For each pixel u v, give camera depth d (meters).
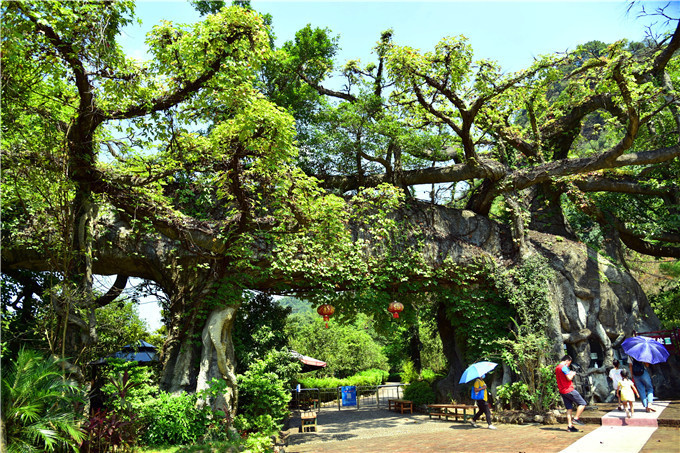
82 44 8.30
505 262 16.02
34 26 7.91
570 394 10.21
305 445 11.09
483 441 9.72
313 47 17.78
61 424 6.90
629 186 17.61
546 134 18.69
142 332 19.28
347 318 16.12
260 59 9.52
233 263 12.95
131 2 8.46
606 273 16.05
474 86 14.25
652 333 14.76
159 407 10.84
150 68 9.22
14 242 12.16
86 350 10.16
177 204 14.39
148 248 14.09
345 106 16.47
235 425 11.72
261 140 9.46
